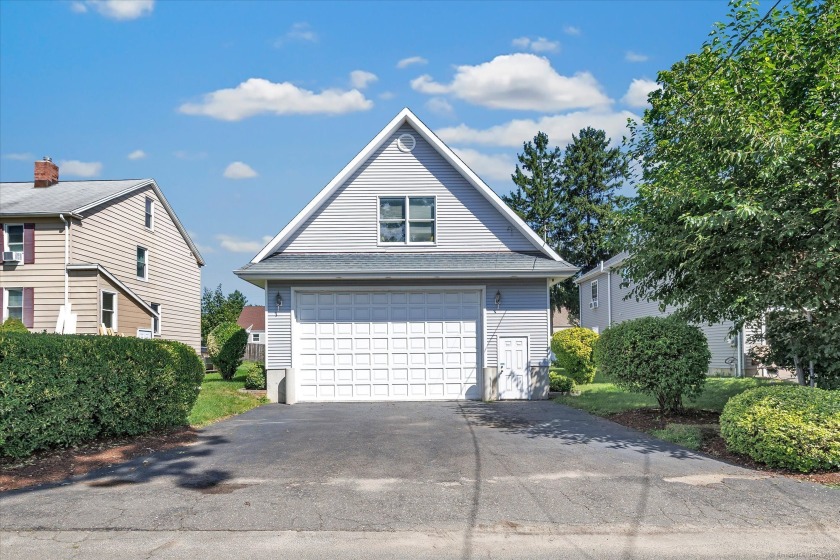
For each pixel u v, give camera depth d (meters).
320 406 15.16
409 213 17.34
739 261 9.26
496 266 16.03
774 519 6.11
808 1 9.75
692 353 11.43
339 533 5.80
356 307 16.31
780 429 7.72
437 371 16.31
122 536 5.71
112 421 9.46
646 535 5.75
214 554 5.34
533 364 16.30
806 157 8.73
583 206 48.84
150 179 28.08
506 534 5.77
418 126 17.28
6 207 22.95
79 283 22.22
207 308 50.69
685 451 9.09
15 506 6.49
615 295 32.56
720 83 9.86
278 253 17.12
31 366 8.00
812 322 10.92
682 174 10.21
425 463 8.39
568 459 8.57
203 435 10.66
